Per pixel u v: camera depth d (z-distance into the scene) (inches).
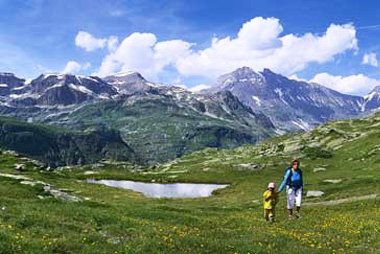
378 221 1374.3
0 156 4092.0
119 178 6067.9
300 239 1085.8
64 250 847.1
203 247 946.1
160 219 1433.3
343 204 1989.4
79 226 1081.4
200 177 5890.8
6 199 1449.3
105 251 855.7
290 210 1510.8
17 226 1006.4
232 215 1868.8
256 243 1012.5
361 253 949.2
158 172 7332.7
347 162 5103.3
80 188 3422.7
